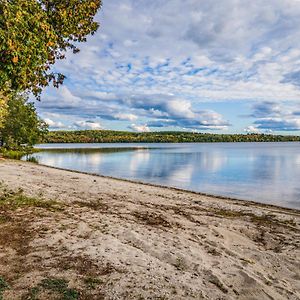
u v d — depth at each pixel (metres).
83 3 9.65
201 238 9.98
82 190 17.53
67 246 8.20
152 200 16.25
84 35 10.26
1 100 10.12
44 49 8.09
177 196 18.41
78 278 6.35
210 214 13.77
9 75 7.72
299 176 34.16
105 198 15.64
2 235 8.80
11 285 5.93
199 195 20.20
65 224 10.27
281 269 7.88
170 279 6.57
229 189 25.59
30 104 55.75
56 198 14.50
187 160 57.97
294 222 13.05
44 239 8.64
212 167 44.22
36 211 11.77
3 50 7.11
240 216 13.75
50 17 9.24
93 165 46.69
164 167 43.88
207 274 7.04
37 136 59.66
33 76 8.85
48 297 5.54
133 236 9.45
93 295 5.73
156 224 11.32
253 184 28.30
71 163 50.06
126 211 13.05
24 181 18.89
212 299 5.87
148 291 5.96
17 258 7.29
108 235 9.44
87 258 7.44
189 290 6.12
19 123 53.06
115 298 5.65
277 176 34.12
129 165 47.03
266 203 20.03
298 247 9.69
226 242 9.84
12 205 12.40
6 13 6.93
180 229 10.88
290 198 21.91
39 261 7.16
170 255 8.04
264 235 10.87
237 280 6.83
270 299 6.12
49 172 26.89
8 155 49.19
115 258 7.52
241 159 61.16
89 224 10.53
